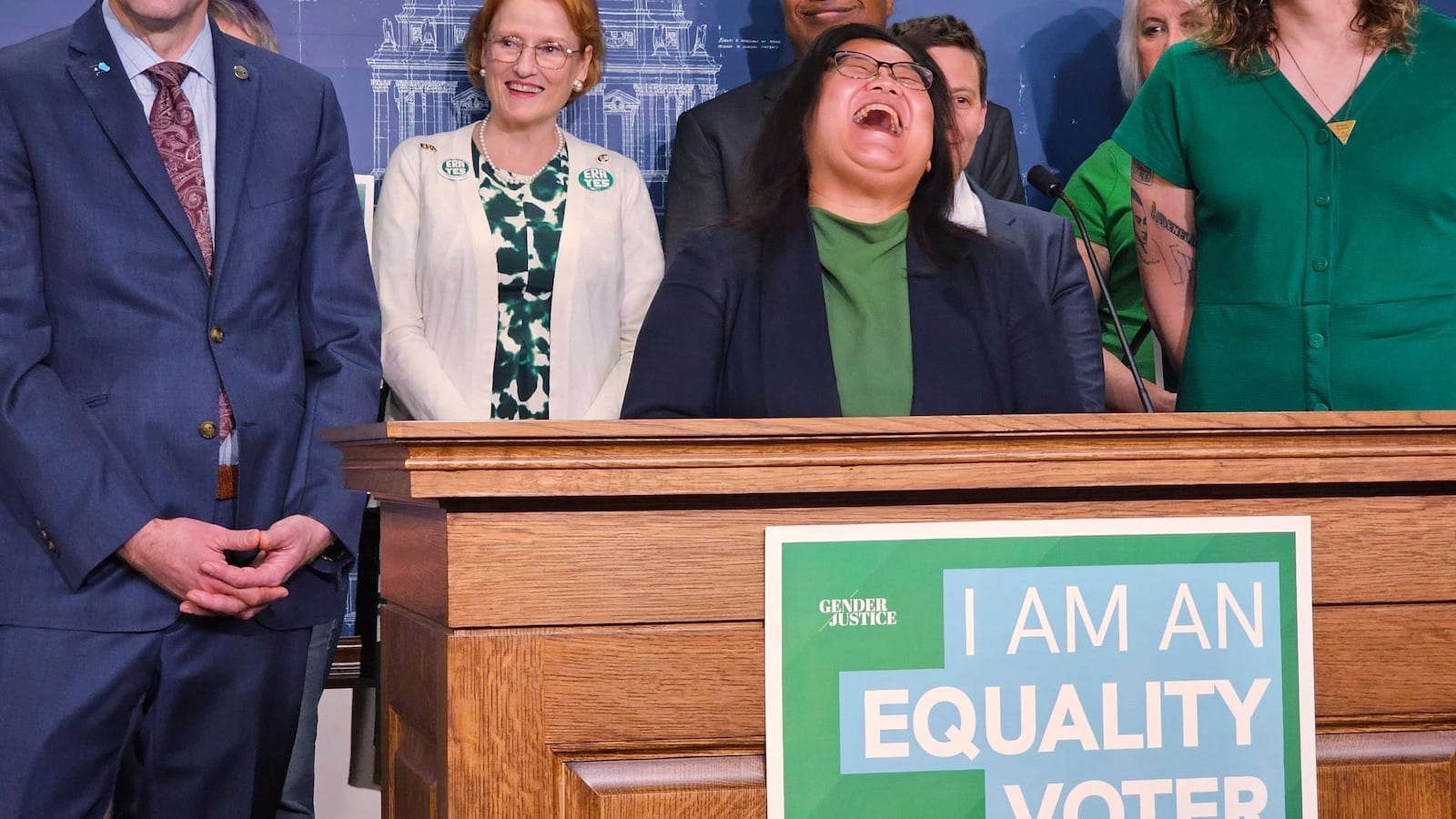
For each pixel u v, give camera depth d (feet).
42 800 6.07
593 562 3.58
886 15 10.75
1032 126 10.93
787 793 3.59
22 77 6.34
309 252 6.91
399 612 4.28
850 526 3.65
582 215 9.12
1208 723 3.77
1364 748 3.91
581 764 3.57
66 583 6.22
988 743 3.68
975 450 3.66
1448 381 7.36
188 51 6.66
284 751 6.81
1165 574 3.77
